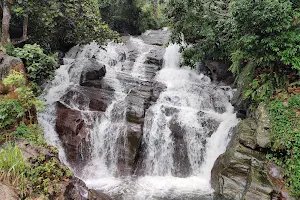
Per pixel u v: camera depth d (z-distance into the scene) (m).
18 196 4.34
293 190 6.12
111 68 13.85
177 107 10.45
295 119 6.72
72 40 12.80
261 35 6.98
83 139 9.11
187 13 9.16
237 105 9.76
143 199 7.22
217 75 13.21
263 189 6.33
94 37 10.69
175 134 9.59
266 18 6.45
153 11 22.08
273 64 7.57
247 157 7.14
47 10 9.45
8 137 6.37
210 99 11.55
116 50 15.24
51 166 5.46
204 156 9.42
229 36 9.51
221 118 10.23
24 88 7.09
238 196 6.82
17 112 6.82
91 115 9.66
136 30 21.45
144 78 13.36
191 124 9.80
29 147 6.08
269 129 7.06
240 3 6.75
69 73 11.84
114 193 7.59
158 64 14.68
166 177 9.07
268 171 6.66
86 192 6.03
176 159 9.40
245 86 9.10
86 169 8.99
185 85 12.36
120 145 9.16
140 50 16.12
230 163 7.23
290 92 7.30
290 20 6.54
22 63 7.88
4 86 7.04
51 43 12.37
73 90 10.48
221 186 7.33
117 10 19.98
